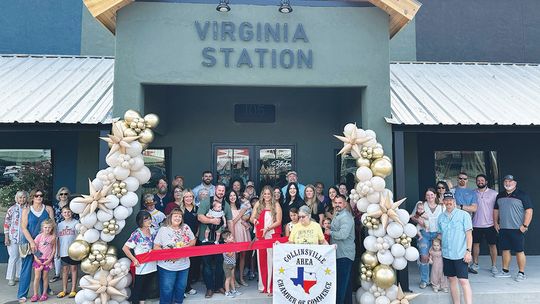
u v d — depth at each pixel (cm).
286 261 596
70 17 1136
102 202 578
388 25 718
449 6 1214
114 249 589
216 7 691
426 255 703
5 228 772
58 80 909
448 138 1040
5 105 741
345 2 714
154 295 636
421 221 708
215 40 687
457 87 952
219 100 995
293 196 689
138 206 655
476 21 1219
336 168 1001
